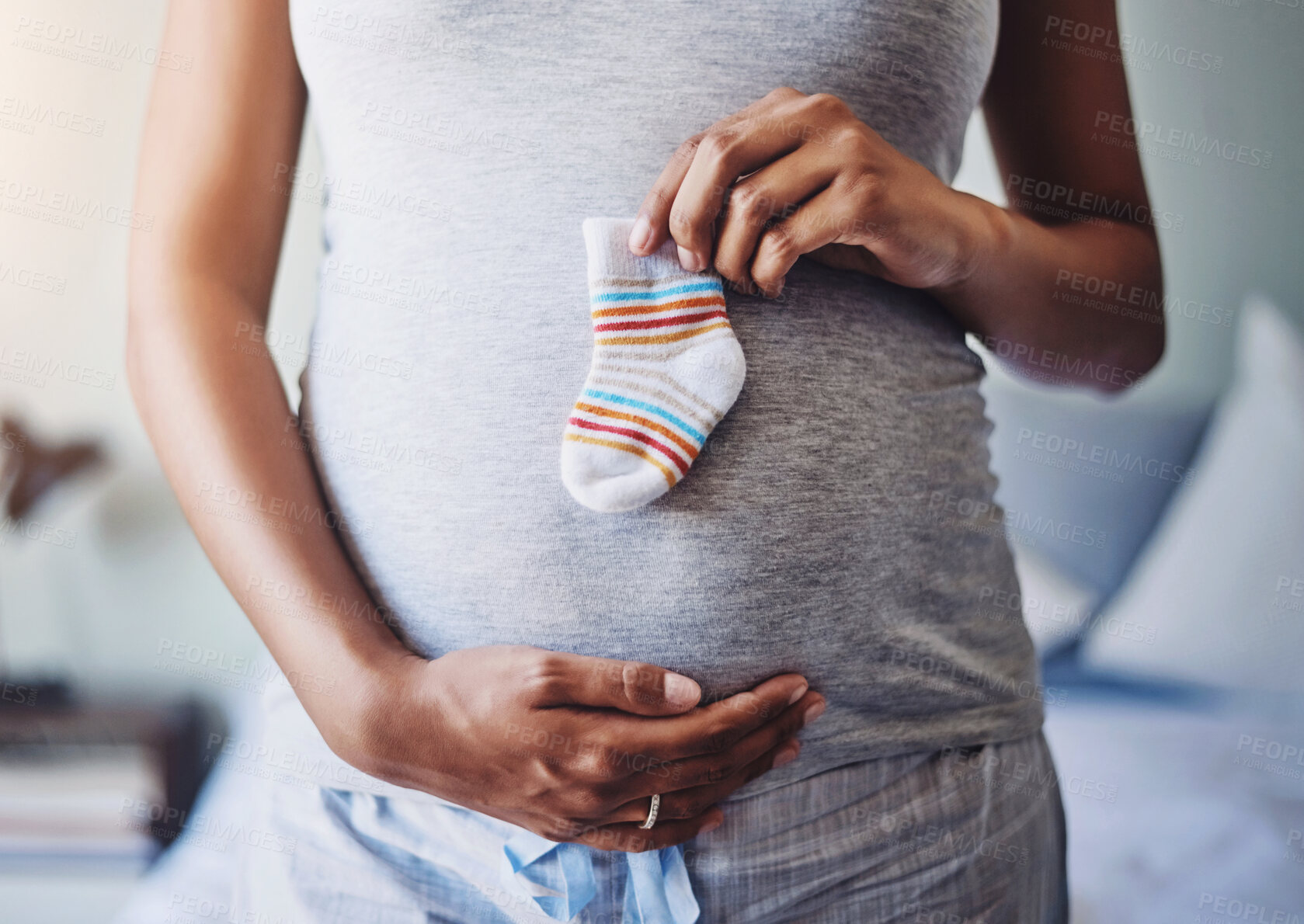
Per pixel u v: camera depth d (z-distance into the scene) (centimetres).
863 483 72
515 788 64
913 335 79
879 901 73
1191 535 204
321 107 80
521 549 68
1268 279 222
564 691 63
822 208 65
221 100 78
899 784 74
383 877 71
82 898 143
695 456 66
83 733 163
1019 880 80
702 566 67
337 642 67
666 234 68
